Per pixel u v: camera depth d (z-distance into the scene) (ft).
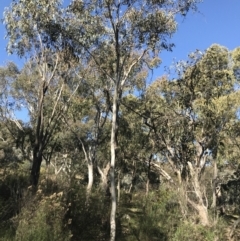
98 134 96.02
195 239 48.73
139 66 58.85
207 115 62.85
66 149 116.37
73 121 97.09
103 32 43.50
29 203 41.73
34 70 82.07
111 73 51.98
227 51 70.33
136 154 88.53
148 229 50.60
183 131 62.18
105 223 50.26
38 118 59.26
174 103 64.18
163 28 41.22
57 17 43.32
